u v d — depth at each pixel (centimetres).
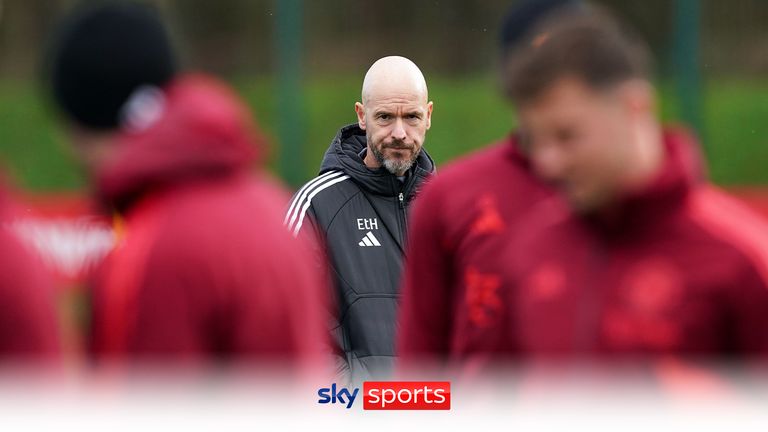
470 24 5372
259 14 5000
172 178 712
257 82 4866
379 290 1465
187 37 4981
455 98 5175
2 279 691
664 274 717
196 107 720
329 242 1474
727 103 4962
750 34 5162
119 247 719
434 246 1099
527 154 1059
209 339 705
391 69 1514
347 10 5272
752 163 4681
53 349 710
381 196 1508
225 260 700
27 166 4712
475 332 1041
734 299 702
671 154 728
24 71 5175
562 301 759
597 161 702
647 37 4938
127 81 722
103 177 724
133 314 695
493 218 1053
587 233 758
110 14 729
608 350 732
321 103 4825
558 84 698
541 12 1001
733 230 714
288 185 4112
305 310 752
